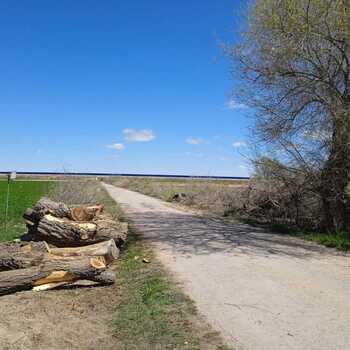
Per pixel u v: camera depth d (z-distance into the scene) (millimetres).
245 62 16609
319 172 16141
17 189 52312
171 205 31125
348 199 15586
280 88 16188
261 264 10734
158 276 9445
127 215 22828
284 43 15289
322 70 15359
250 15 16297
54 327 6527
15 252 8906
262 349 5672
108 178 97312
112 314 7215
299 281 9070
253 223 19969
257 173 18562
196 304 7496
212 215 23797
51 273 8570
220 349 5684
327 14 14703
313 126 15766
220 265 10594
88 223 11320
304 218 18078
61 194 22656
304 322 6637
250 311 7145
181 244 13734
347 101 15172
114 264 11336
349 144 14977
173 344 5855
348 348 5695
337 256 12008
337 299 7801
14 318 6840
